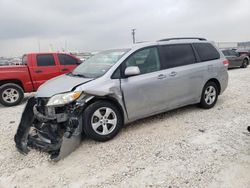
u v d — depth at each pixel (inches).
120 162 132.0
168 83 184.9
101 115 155.7
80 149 148.8
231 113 210.1
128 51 173.5
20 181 119.4
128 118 168.9
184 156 134.8
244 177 112.8
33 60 316.5
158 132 170.9
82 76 171.3
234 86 349.1
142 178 116.3
